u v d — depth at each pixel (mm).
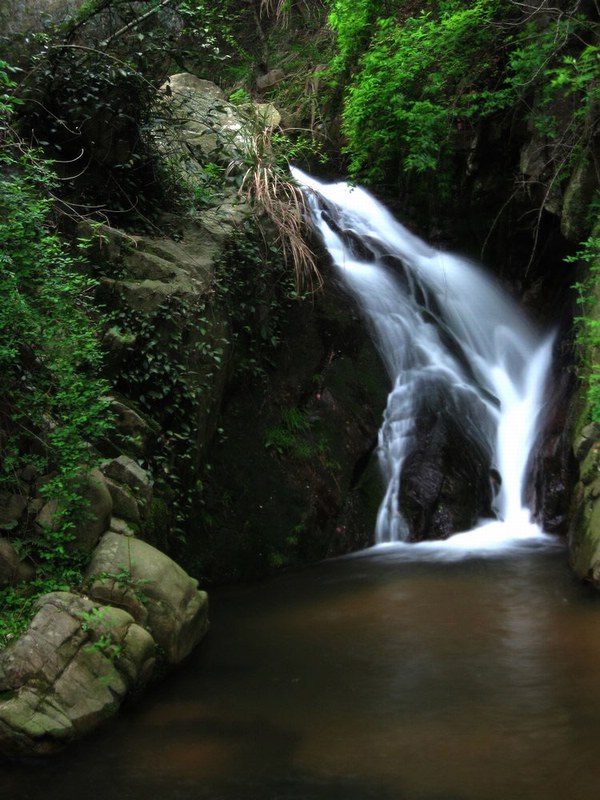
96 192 8820
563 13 8836
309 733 5043
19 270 6129
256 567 8438
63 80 8516
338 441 9586
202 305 8148
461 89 10586
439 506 9430
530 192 10703
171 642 5797
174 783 4527
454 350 10969
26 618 5340
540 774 4500
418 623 6832
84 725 4996
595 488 7871
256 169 10086
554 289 11688
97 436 6359
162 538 6996
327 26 16266
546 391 10758
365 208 12578
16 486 5969
